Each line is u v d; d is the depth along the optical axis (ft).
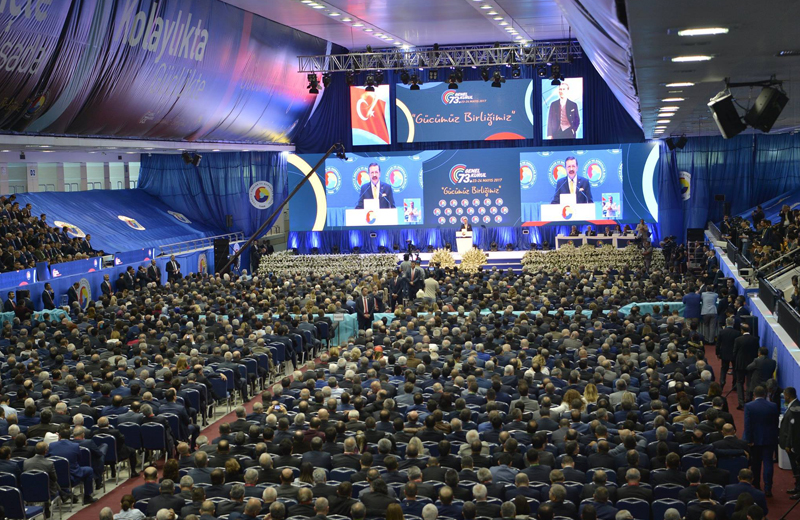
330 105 160.04
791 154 146.30
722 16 34.04
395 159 151.12
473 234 152.46
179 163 159.74
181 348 65.41
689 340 64.39
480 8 110.73
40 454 42.06
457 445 41.32
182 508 33.55
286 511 33.17
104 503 47.03
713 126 112.06
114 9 90.48
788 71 51.37
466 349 60.49
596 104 153.38
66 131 104.27
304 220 154.10
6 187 135.54
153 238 141.38
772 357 63.10
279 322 72.90
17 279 91.45
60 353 63.26
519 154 148.66
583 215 148.15
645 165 146.30
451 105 152.97
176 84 112.16
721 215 150.82
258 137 148.97
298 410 47.98
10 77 84.58
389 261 136.36
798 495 42.42
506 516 30.07
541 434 38.09
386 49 157.07
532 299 81.76
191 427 53.88
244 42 119.44
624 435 38.32
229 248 142.51
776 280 80.94
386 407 45.93
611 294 84.17
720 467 38.47
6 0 75.61
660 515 32.68
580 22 63.52
